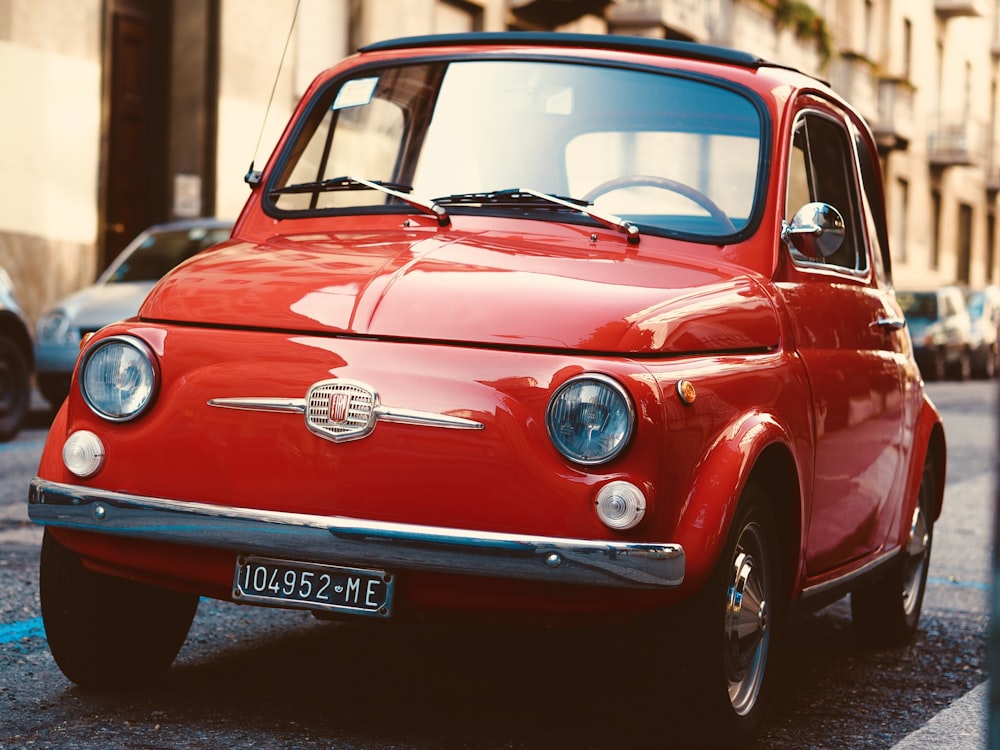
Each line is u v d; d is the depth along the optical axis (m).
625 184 5.05
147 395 4.26
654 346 4.14
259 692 4.91
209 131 21.69
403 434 4.03
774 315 4.73
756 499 4.41
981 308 36.03
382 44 5.71
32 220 18.86
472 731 4.55
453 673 5.29
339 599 4.10
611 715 4.78
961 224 54.50
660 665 4.21
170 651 4.93
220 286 4.45
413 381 4.05
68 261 19.50
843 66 42.81
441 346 4.10
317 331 4.21
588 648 5.77
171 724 4.49
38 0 18.83
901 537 6.09
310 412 4.09
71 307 14.41
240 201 22.31
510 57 5.42
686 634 4.18
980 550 9.20
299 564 4.14
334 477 4.07
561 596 4.00
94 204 19.98
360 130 5.42
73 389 4.38
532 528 3.95
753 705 4.51
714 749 4.32
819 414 4.87
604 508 3.91
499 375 4.02
